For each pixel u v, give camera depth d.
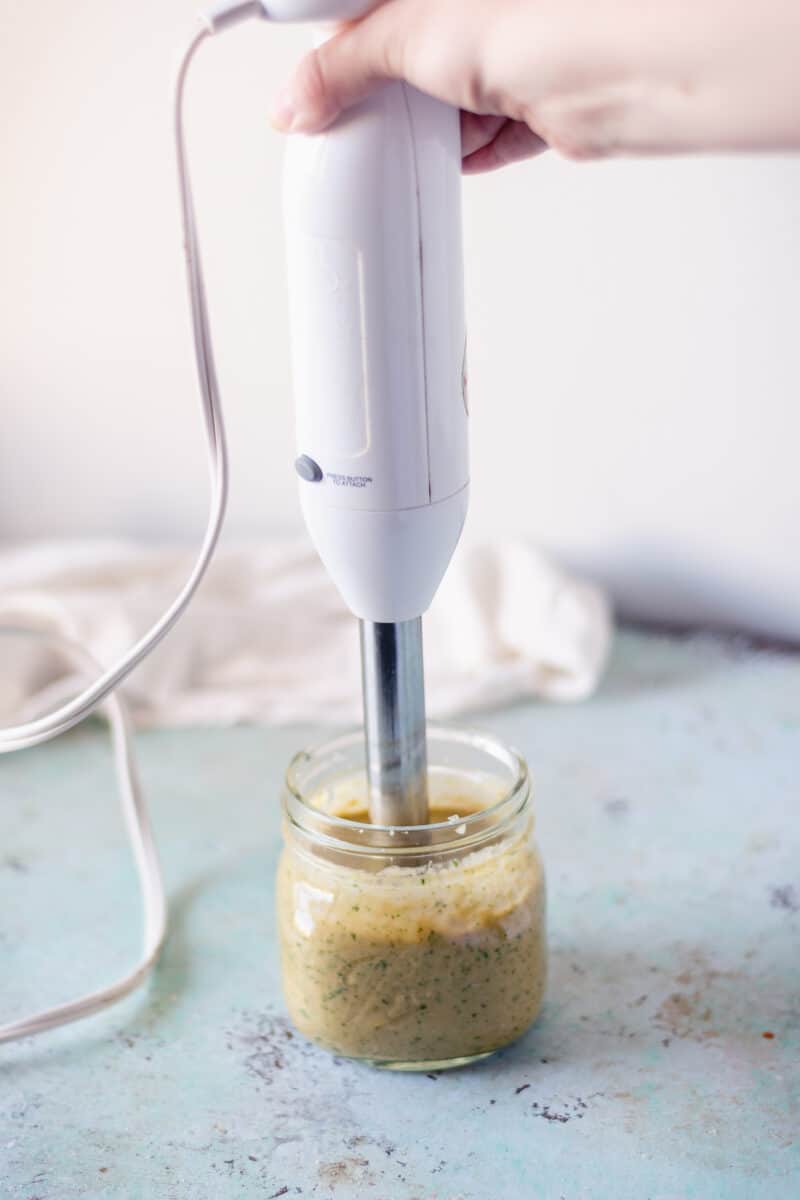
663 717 0.83
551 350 0.91
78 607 0.87
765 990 0.58
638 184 0.84
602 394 0.91
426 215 0.46
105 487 1.06
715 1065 0.54
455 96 0.44
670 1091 0.52
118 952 0.64
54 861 0.71
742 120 0.41
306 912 0.53
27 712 0.82
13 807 0.77
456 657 0.89
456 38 0.43
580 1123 0.51
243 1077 0.55
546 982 0.56
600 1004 0.58
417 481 0.48
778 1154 0.49
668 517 0.92
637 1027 0.56
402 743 0.53
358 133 0.45
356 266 0.46
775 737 0.80
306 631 0.90
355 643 0.89
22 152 0.97
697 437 0.89
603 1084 0.53
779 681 0.87
